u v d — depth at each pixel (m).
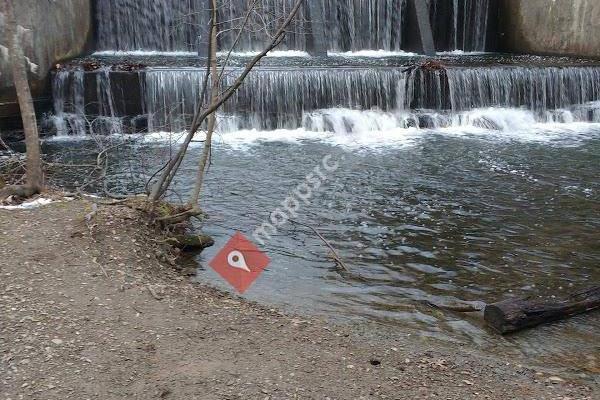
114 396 4.03
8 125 12.88
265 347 4.82
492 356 5.16
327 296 6.32
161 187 7.56
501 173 10.81
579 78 15.31
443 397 4.32
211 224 8.27
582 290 6.20
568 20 18.05
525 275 6.95
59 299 5.13
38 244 6.02
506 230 8.26
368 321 5.77
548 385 4.64
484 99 14.95
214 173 10.55
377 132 13.83
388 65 15.60
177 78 13.59
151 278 5.88
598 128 14.52
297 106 14.05
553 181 10.38
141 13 17.75
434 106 14.73
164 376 4.28
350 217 8.67
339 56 18.09
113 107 13.67
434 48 18.91
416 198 9.47
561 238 8.01
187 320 5.10
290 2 17.77
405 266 7.13
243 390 4.19
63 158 11.55
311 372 4.51
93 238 6.34
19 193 7.25
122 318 4.98
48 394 3.99
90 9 16.98
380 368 4.70
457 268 7.10
